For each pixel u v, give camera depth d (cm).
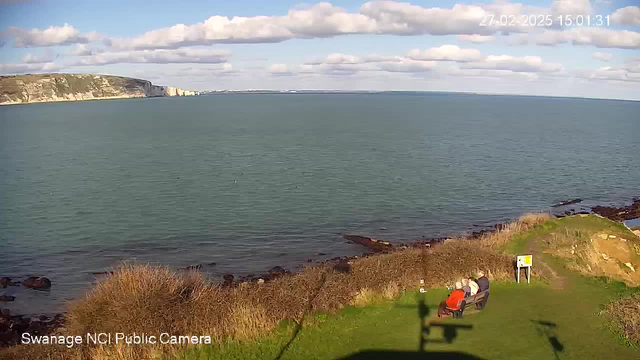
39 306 2341
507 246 2397
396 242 3347
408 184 5203
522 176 5838
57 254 3086
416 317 1567
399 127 12394
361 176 5619
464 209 4278
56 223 3731
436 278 1834
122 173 5706
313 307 1586
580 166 6669
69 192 4712
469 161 6862
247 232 3547
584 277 1955
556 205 4519
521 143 9144
